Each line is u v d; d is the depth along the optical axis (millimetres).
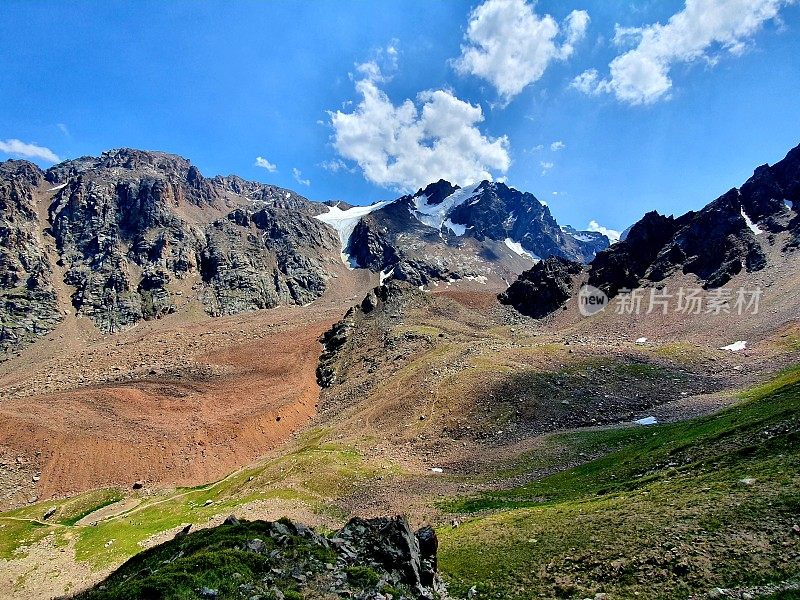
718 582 26844
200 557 27812
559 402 113812
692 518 34469
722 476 41594
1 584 74875
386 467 97000
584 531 40156
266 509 81688
